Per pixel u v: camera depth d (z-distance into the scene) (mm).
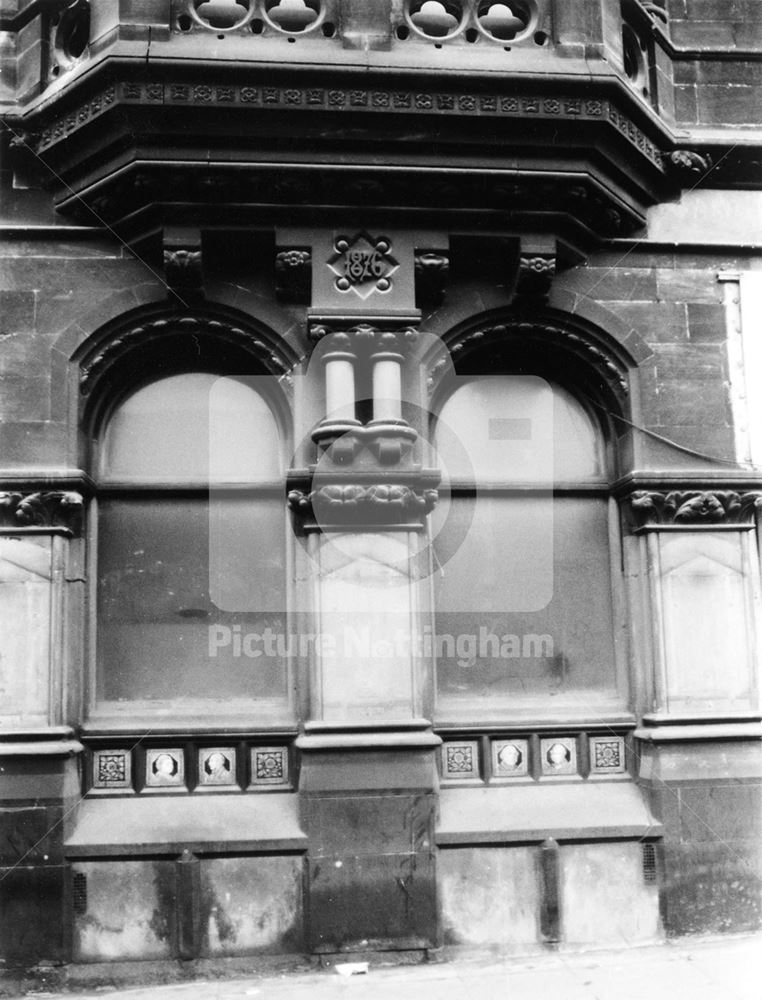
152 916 6301
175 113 6301
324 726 6379
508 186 6633
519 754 6836
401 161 6527
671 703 6750
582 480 7195
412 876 6336
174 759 6609
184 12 6477
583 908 6551
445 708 6875
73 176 6723
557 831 6535
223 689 6773
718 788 6660
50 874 6211
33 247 6770
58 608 6445
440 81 6414
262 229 6645
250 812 6477
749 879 6617
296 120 6387
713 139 7297
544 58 6633
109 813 6449
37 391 6633
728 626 6855
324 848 6312
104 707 6680
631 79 7234
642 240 7164
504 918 6484
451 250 6906
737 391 7102
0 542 6469
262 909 6344
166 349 6965
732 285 7234
